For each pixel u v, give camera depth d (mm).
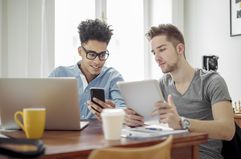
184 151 1200
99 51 1992
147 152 895
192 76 1798
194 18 3334
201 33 3242
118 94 2062
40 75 2730
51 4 2857
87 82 2184
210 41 3125
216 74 1751
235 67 2846
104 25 2020
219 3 3010
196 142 1202
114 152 854
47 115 1396
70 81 1357
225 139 1537
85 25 2006
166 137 1172
